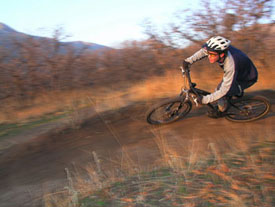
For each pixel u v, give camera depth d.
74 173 3.14
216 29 6.65
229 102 3.86
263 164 2.57
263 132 3.50
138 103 5.64
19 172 3.54
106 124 4.80
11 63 6.54
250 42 6.57
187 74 3.70
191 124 4.16
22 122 5.68
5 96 6.48
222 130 3.80
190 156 2.91
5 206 2.69
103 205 2.30
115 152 3.60
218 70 6.76
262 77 6.05
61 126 5.04
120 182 2.69
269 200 2.02
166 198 2.27
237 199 2.04
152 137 3.92
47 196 2.61
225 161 2.78
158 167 2.92
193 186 2.38
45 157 3.88
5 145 4.53
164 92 6.14
